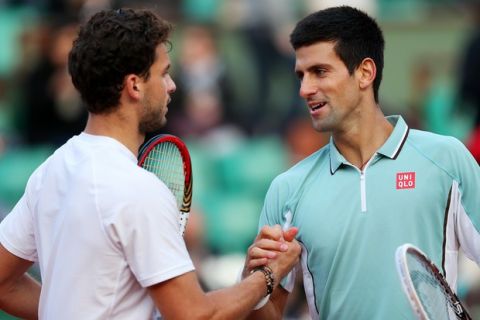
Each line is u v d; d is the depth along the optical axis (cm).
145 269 1369
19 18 3956
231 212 3666
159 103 1443
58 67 3694
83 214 1377
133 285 1395
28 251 1524
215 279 3338
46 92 3688
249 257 1533
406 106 4009
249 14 4116
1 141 3766
